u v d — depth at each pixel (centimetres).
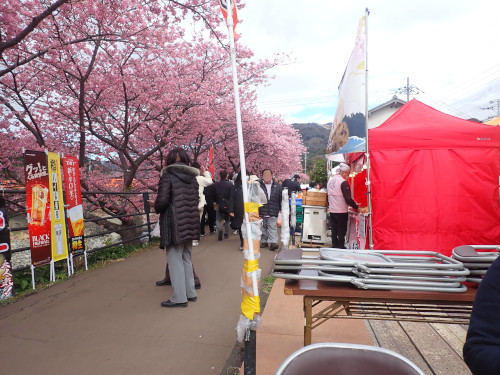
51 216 484
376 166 477
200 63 975
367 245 489
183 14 683
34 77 767
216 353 284
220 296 427
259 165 2130
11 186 750
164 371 257
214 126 1069
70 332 323
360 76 412
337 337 304
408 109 517
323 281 234
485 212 459
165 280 475
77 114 856
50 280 489
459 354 274
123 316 362
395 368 113
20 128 816
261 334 314
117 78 782
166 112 852
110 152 987
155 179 1112
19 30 592
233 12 234
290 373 110
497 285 104
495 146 461
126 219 905
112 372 255
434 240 465
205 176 912
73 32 691
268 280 493
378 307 242
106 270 560
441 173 464
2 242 408
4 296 409
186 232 382
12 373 253
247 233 230
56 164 497
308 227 799
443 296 203
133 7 662
